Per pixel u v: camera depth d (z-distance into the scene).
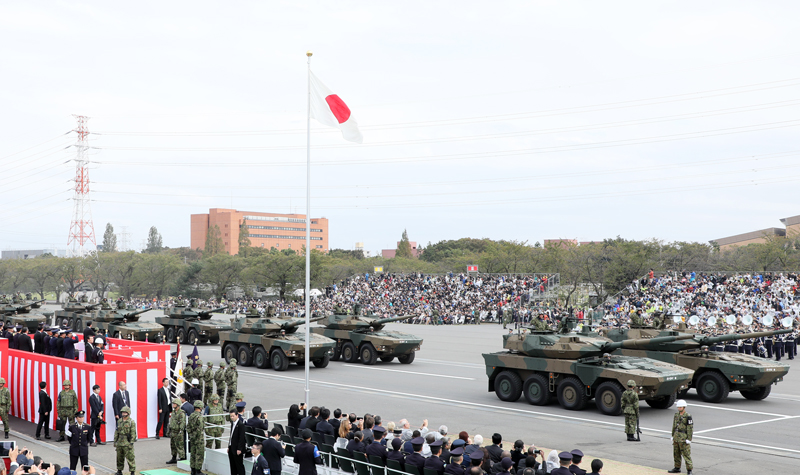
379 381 31.55
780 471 16.28
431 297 77.62
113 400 19.58
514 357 26.33
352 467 14.72
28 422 22.59
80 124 111.88
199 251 165.62
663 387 23.19
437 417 23.11
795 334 43.00
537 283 75.25
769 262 67.56
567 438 19.92
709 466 16.73
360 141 21.88
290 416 17.53
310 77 21.67
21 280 113.88
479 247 134.12
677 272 67.00
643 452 18.19
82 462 16.66
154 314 83.56
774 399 27.08
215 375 24.38
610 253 74.19
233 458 15.82
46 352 24.61
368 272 97.38
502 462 12.67
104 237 166.88
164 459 18.22
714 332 39.47
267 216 176.62
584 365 24.22
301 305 81.62
